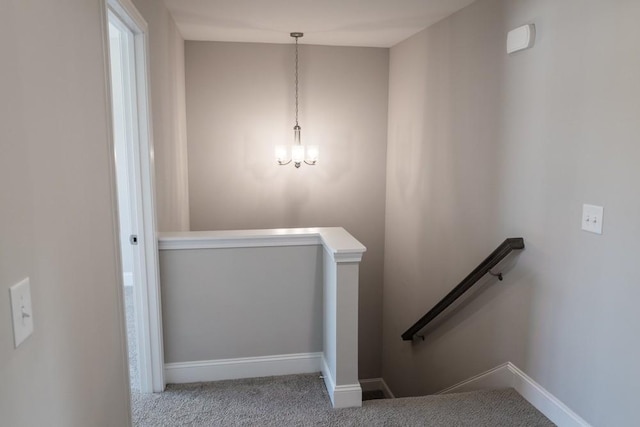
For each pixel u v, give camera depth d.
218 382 2.77
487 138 2.96
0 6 0.85
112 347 1.52
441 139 3.65
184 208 4.16
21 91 0.93
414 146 4.18
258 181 4.67
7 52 0.87
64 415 1.13
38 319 0.99
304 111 4.66
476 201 3.12
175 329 2.73
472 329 3.17
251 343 2.82
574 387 2.20
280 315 2.82
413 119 4.18
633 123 1.84
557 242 2.30
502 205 2.80
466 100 3.24
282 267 2.79
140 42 2.38
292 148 4.59
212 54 4.43
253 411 2.44
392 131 4.71
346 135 4.77
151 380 2.63
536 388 2.47
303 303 2.84
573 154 2.17
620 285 1.93
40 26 1.02
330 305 2.57
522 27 2.48
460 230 3.36
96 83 1.41
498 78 2.83
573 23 2.15
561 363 2.29
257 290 2.78
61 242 1.13
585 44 2.08
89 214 1.33
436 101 3.72
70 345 1.17
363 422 2.33
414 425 2.31
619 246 1.93
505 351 2.78
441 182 3.65
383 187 4.91
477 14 3.07
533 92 2.47
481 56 3.03
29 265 0.95
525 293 2.57
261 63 4.53
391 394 4.85
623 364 1.92
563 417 2.27
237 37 4.26
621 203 1.91
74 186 1.22
